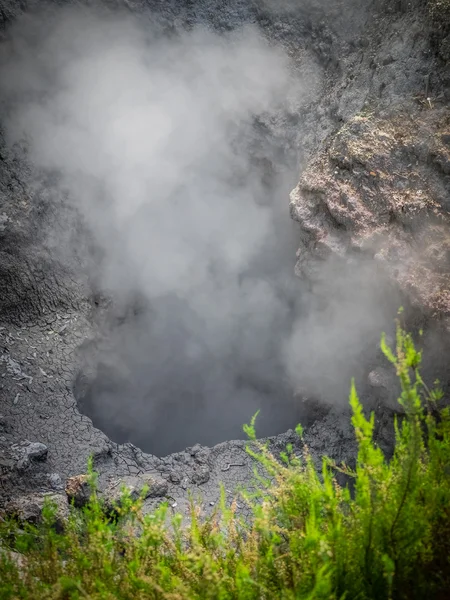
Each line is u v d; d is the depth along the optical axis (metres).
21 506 4.49
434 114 5.25
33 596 2.36
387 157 5.19
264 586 2.29
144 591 2.32
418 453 2.25
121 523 2.71
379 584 2.26
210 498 4.99
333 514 2.29
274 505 2.58
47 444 5.24
